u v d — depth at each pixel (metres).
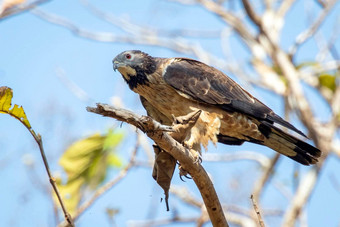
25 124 6.56
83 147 9.55
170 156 8.62
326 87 17.38
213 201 8.23
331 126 16.33
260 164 16.02
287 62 17.45
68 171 9.53
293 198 15.18
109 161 9.98
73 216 9.20
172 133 8.37
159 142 7.56
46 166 6.56
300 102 16.55
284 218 15.07
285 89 16.97
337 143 16.73
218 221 8.38
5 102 6.60
